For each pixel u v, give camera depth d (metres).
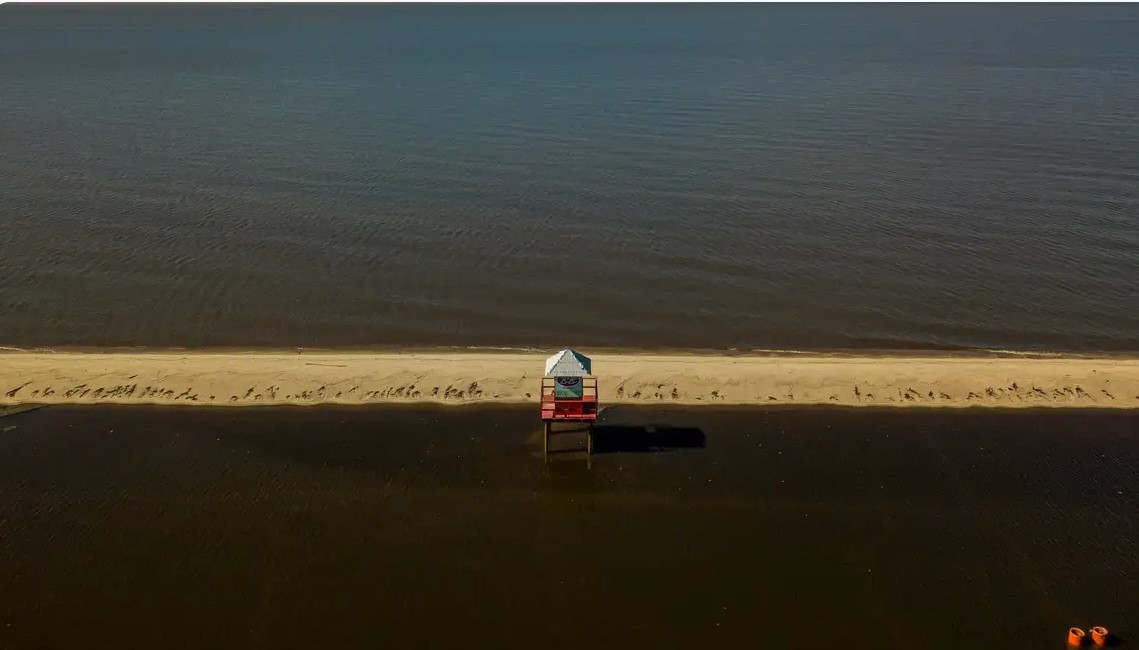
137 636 24.94
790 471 33.28
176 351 41.78
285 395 37.91
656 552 28.77
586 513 30.73
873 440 35.28
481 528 29.86
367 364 40.22
